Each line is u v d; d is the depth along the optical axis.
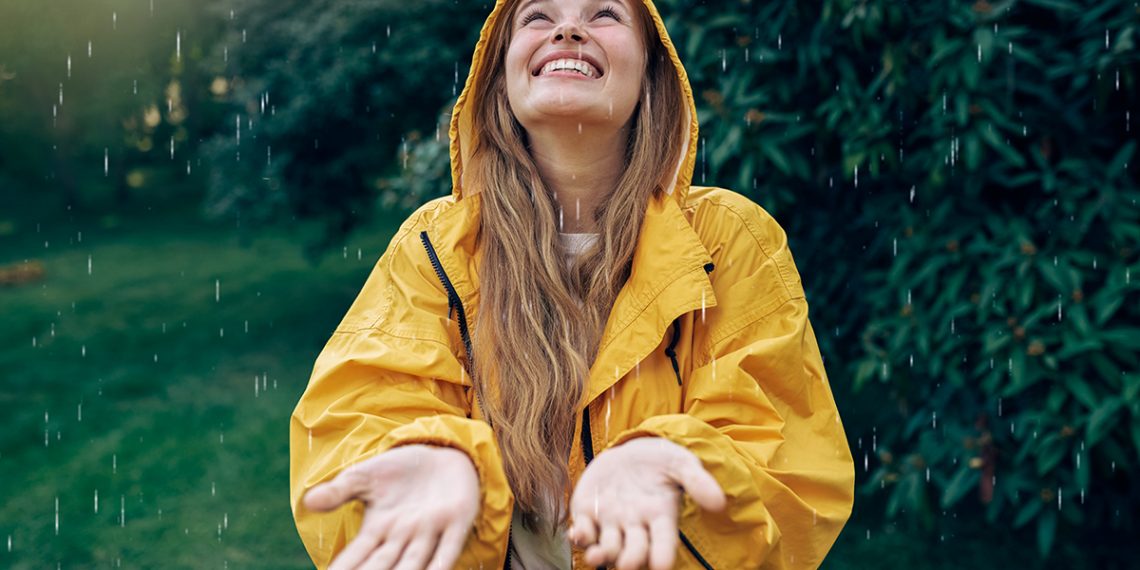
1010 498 3.46
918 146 3.62
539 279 1.51
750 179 3.70
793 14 3.49
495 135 1.60
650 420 1.15
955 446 3.62
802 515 1.34
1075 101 3.33
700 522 1.17
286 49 8.11
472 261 1.56
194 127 16.95
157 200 21.22
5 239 16.59
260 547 4.61
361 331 1.50
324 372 1.42
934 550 4.14
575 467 1.44
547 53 1.48
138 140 21.73
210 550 4.58
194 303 10.98
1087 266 3.30
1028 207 3.44
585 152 1.54
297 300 10.93
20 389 7.57
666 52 1.61
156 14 11.92
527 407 1.45
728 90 3.58
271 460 5.88
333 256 13.45
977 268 3.48
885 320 3.62
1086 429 3.27
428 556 0.99
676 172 1.58
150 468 5.77
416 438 1.10
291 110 7.76
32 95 18.14
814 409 1.47
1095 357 3.16
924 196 3.59
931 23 3.28
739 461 1.17
